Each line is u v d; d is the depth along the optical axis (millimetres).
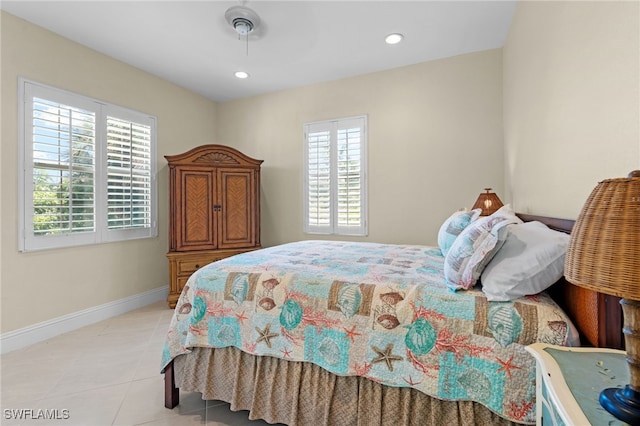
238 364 1558
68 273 2771
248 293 1581
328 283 1473
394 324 1272
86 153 2912
